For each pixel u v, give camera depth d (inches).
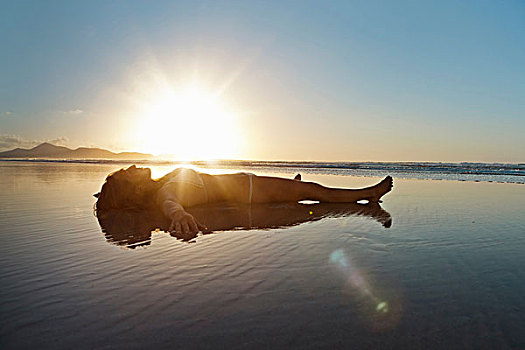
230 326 66.1
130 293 81.6
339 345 59.7
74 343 60.5
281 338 61.9
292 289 83.7
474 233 143.2
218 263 104.2
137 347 59.1
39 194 294.7
